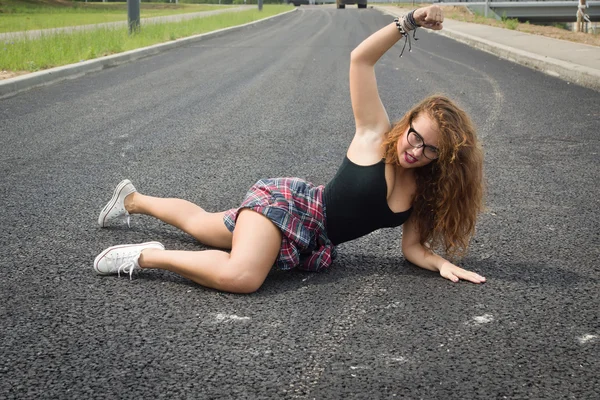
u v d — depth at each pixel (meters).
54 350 2.76
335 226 3.50
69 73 11.82
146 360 2.68
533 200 4.94
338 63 13.95
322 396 2.44
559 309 3.18
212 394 2.45
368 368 2.64
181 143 6.70
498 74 12.19
